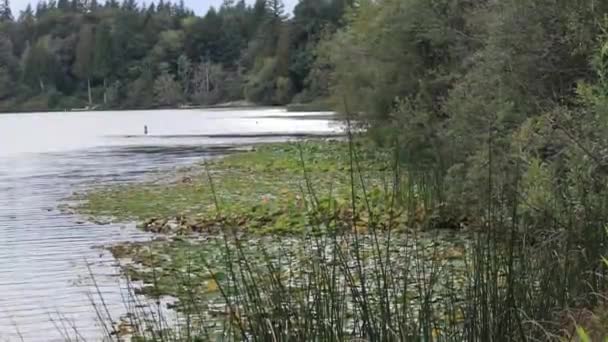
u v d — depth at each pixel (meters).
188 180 21.03
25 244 12.27
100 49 116.12
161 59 117.06
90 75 116.88
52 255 11.30
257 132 48.06
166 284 8.58
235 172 22.89
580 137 7.27
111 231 13.38
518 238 5.62
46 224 14.44
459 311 5.24
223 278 8.27
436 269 5.57
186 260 9.95
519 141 8.19
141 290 8.37
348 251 6.22
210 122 66.75
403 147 14.33
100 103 115.38
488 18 12.62
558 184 7.10
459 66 16.44
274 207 13.66
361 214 11.39
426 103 16.77
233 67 116.25
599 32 8.84
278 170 22.69
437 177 10.21
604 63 7.64
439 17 17.38
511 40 10.15
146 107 113.62
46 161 30.77
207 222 13.16
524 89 10.02
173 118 79.88
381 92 20.61
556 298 4.74
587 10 8.88
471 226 6.28
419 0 17.73
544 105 9.86
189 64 115.81
